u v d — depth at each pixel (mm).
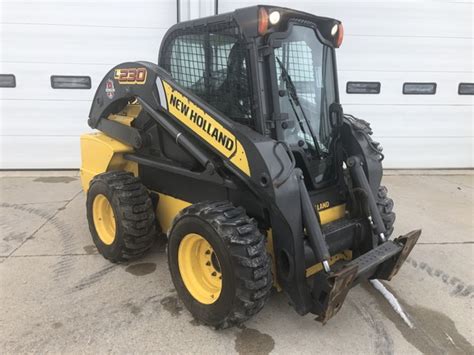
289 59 2570
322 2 5980
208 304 2389
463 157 6836
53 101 6066
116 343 2305
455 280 3148
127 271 3150
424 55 6344
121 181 3143
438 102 6566
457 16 6246
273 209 2244
